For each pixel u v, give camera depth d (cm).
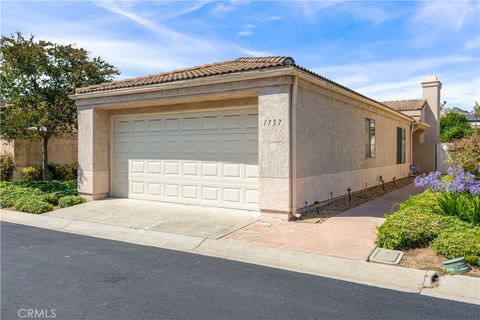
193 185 1080
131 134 1212
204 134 1056
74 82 1449
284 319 405
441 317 412
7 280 528
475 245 554
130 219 937
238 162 997
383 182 1552
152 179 1167
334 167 1126
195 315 414
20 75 1378
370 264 575
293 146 868
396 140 1855
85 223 921
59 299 459
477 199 709
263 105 886
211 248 703
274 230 790
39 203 1091
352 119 1270
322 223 845
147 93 1076
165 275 551
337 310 429
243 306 439
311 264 597
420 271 539
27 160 1686
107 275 550
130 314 416
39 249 704
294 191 874
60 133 1559
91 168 1203
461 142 1055
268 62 908
